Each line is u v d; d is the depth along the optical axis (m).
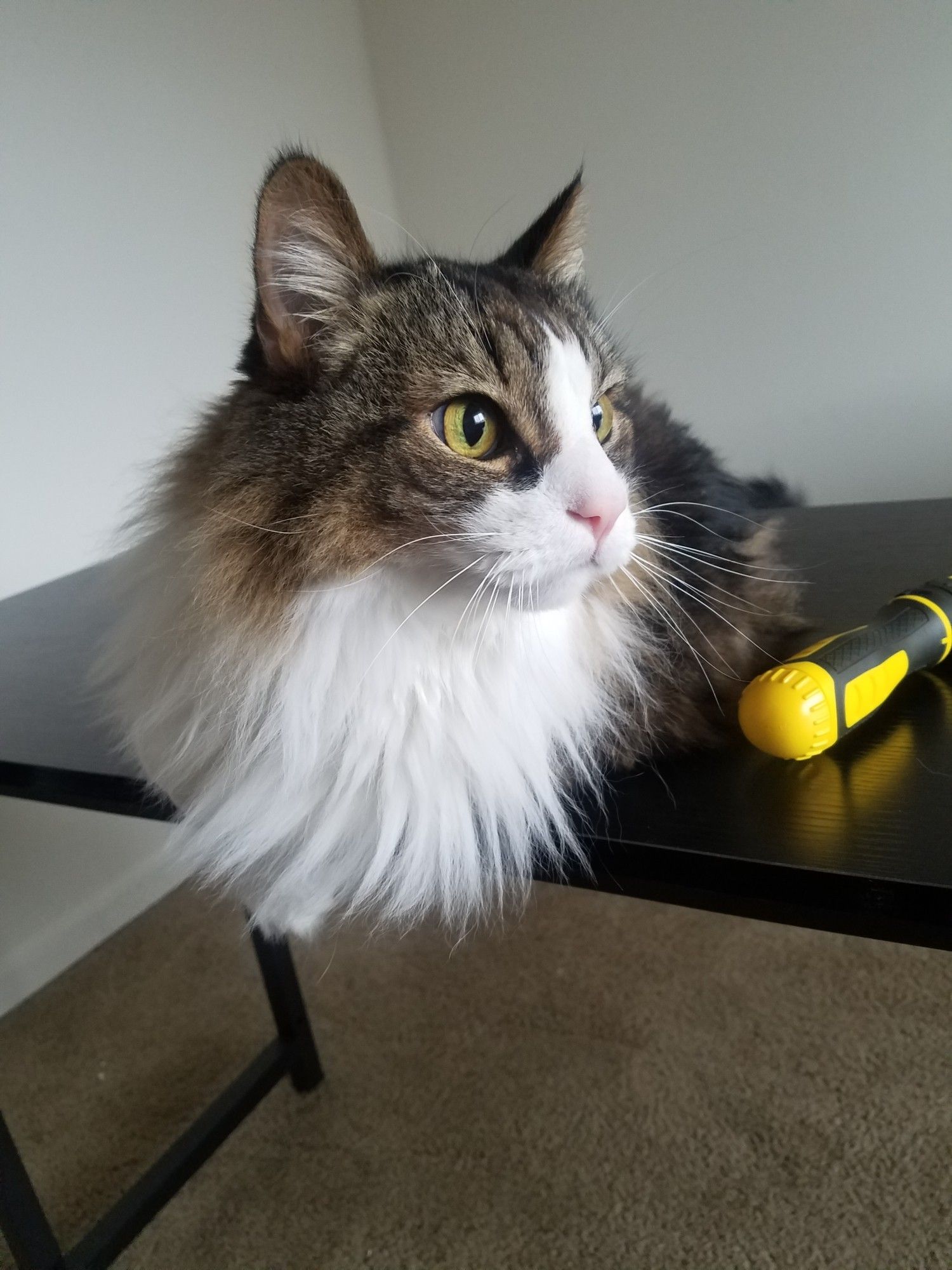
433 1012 1.27
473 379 0.59
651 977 1.28
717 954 1.30
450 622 0.60
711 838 0.55
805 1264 0.89
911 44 1.37
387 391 0.58
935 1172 0.96
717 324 1.69
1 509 1.28
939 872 0.48
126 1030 1.31
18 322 1.26
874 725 0.66
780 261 1.59
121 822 1.52
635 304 1.74
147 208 1.42
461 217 1.93
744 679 0.71
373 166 1.92
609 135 1.67
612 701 0.68
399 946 1.39
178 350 1.49
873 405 1.62
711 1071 1.12
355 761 0.59
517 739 0.62
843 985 1.22
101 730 0.81
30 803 1.36
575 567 0.58
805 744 0.58
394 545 0.57
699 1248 0.92
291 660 0.59
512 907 1.00
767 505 1.19
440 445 0.58
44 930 1.42
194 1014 1.32
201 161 1.50
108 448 1.39
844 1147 1.00
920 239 1.48
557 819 0.60
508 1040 1.20
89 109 1.32
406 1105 1.13
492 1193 1.00
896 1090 1.06
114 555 0.91
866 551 0.99
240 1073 1.17
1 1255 0.99
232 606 0.59
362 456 0.57
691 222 1.65
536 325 0.63
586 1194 0.99
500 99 1.76
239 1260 0.97
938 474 1.61
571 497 0.58
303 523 0.56
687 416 1.77
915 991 1.19
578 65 1.65
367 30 1.85
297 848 0.62
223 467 0.60
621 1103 1.09
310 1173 1.06
